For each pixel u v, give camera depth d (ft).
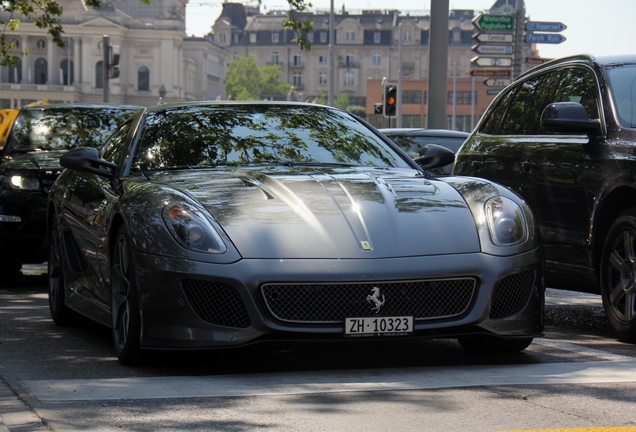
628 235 27.55
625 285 27.71
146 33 641.81
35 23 94.43
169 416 17.87
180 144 27.66
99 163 27.84
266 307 21.56
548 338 28.07
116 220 24.91
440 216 23.20
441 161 28.78
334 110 30.35
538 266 23.31
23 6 93.71
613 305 28.17
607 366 22.81
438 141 59.67
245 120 28.86
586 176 29.25
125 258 24.09
